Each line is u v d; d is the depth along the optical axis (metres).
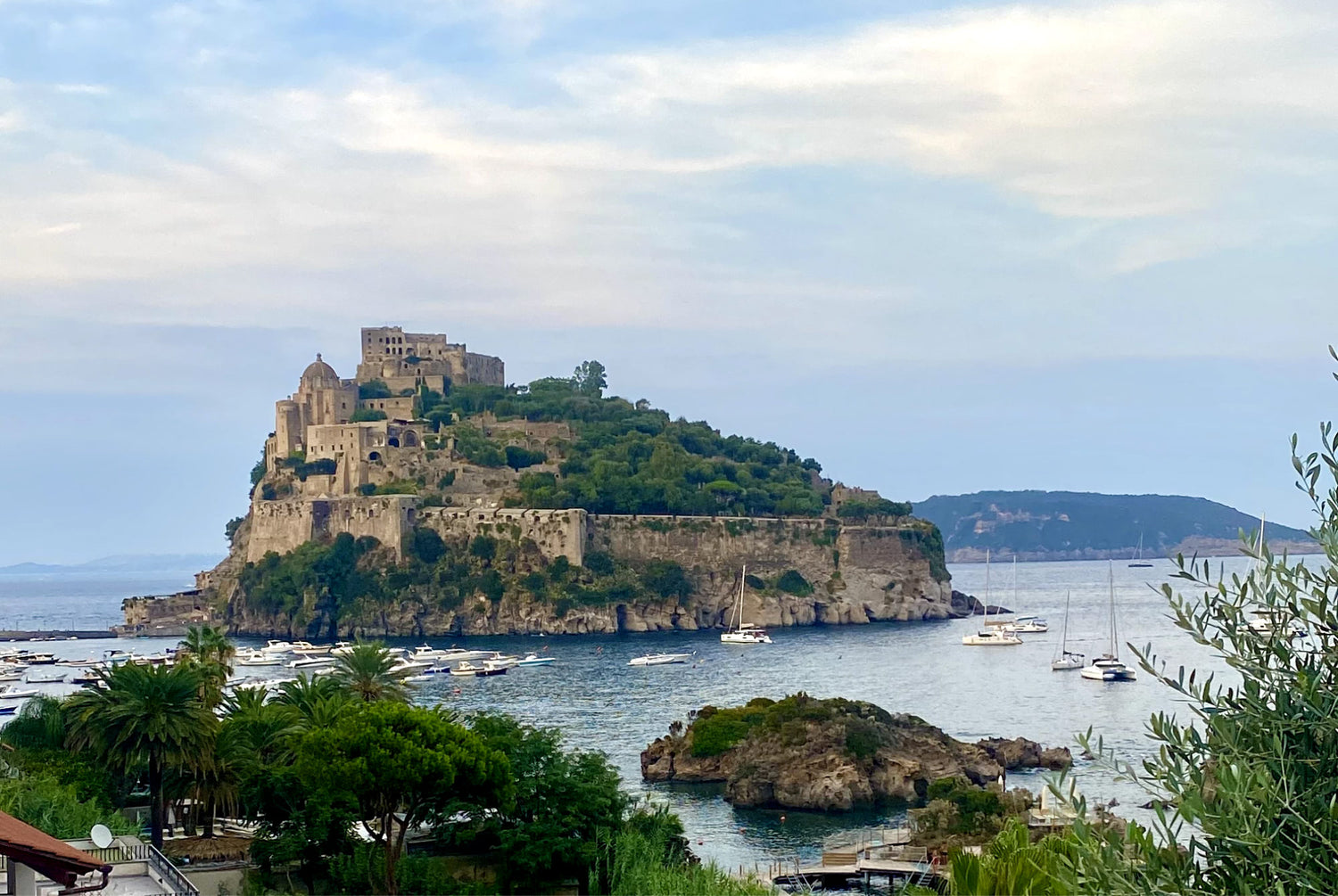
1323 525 22.89
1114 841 23.45
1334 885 20.70
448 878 91.25
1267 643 22.78
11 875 40.59
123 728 93.00
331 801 91.62
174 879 65.94
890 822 132.12
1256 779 21.36
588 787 97.19
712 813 138.12
